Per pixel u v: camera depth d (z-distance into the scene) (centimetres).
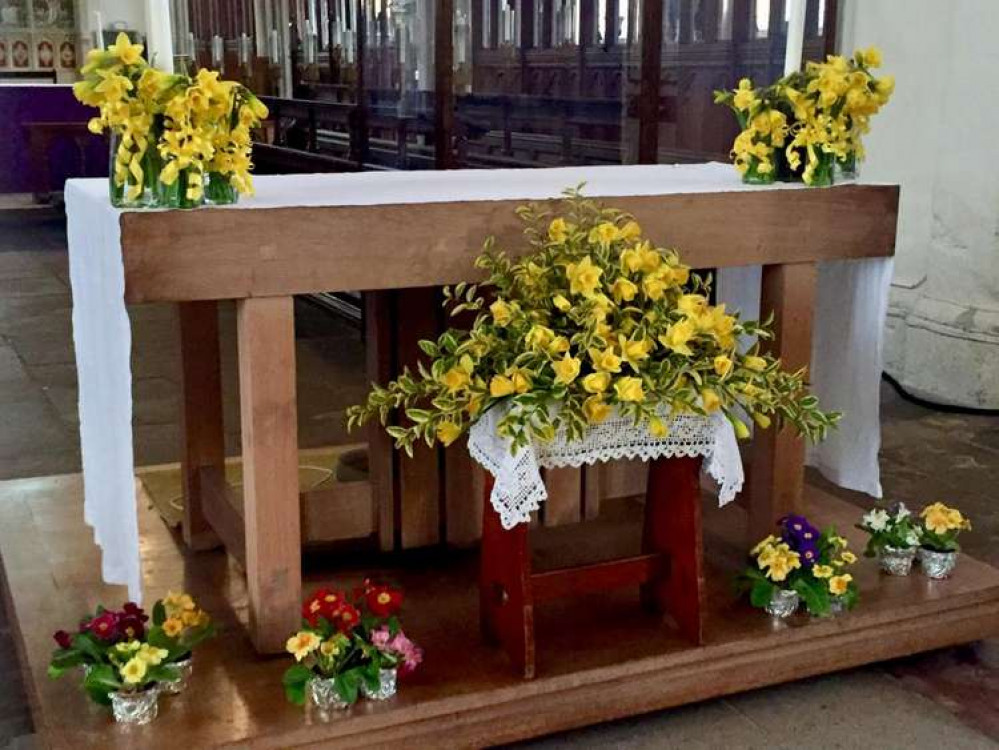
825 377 283
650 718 227
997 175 441
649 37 489
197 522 271
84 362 240
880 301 266
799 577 235
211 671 209
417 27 537
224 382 492
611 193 232
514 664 213
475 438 210
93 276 221
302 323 627
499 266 212
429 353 214
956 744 220
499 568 215
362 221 204
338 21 593
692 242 236
